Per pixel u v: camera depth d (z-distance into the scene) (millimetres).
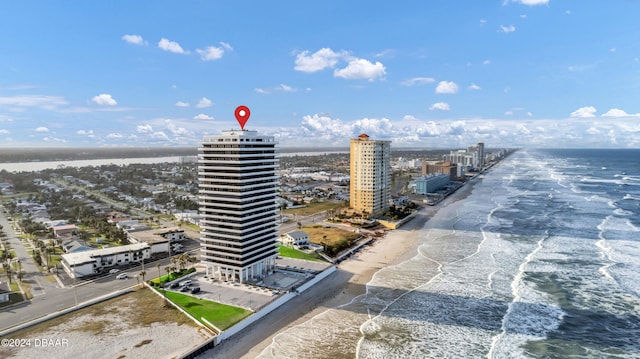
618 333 99312
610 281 132625
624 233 195750
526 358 88438
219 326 97500
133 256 151125
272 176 136875
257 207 130875
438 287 129500
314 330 100750
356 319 107000
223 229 127438
